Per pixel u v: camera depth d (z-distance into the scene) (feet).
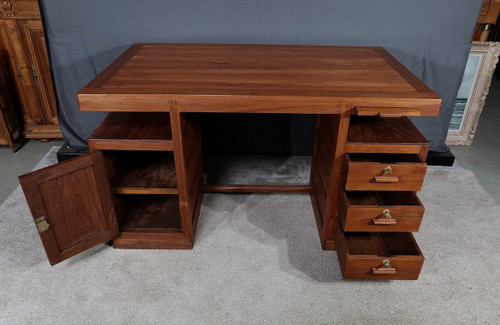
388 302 4.56
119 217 5.36
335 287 4.75
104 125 4.85
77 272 4.92
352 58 5.57
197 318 4.34
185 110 4.22
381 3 6.07
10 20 6.57
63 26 6.16
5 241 5.41
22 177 3.97
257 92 4.21
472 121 7.79
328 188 4.93
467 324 4.30
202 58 5.42
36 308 4.43
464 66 6.58
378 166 4.24
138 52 5.69
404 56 6.52
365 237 4.96
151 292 4.65
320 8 6.13
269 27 6.29
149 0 6.04
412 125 4.79
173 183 5.01
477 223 5.86
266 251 5.28
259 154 7.61
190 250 5.29
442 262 5.12
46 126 7.77
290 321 4.32
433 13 6.13
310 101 4.15
